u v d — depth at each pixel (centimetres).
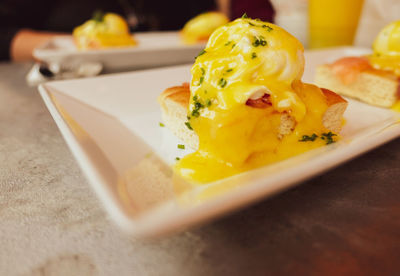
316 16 53
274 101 23
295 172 16
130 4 81
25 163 25
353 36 52
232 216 19
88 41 53
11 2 77
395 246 17
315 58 42
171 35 63
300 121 24
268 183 15
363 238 17
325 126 26
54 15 81
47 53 44
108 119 28
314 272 16
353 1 50
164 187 21
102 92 30
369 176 22
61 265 16
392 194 21
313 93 25
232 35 24
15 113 34
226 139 22
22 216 20
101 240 18
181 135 26
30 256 17
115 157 23
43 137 29
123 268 16
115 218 13
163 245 17
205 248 17
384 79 32
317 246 17
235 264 16
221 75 23
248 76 23
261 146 23
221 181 18
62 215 20
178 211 13
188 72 35
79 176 23
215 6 89
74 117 26
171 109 27
